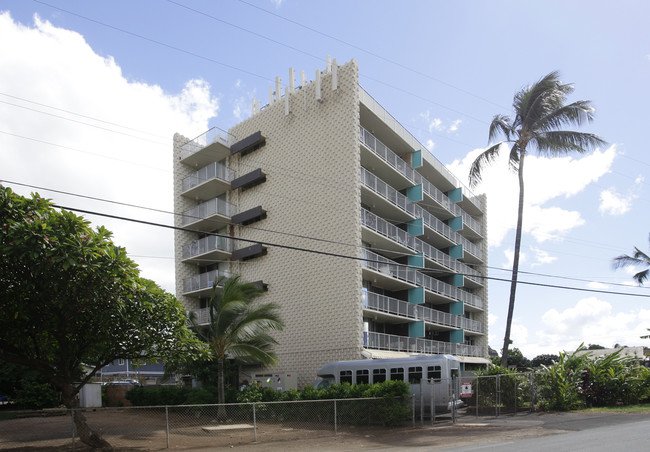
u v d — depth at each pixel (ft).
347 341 83.05
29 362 40.50
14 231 33.71
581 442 38.17
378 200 97.55
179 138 115.75
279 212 97.66
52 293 37.42
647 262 126.82
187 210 112.06
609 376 73.31
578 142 91.56
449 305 128.77
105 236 38.93
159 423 62.59
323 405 59.88
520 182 96.84
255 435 48.06
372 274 91.97
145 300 40.78
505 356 93.45
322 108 94.07
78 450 40.52
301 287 91.09
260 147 104.01
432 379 62.13
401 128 108.68
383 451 40.68
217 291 76.02
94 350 42.52
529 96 95.61
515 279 94.43
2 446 42.93
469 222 146.30
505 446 38.37
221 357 67.72
